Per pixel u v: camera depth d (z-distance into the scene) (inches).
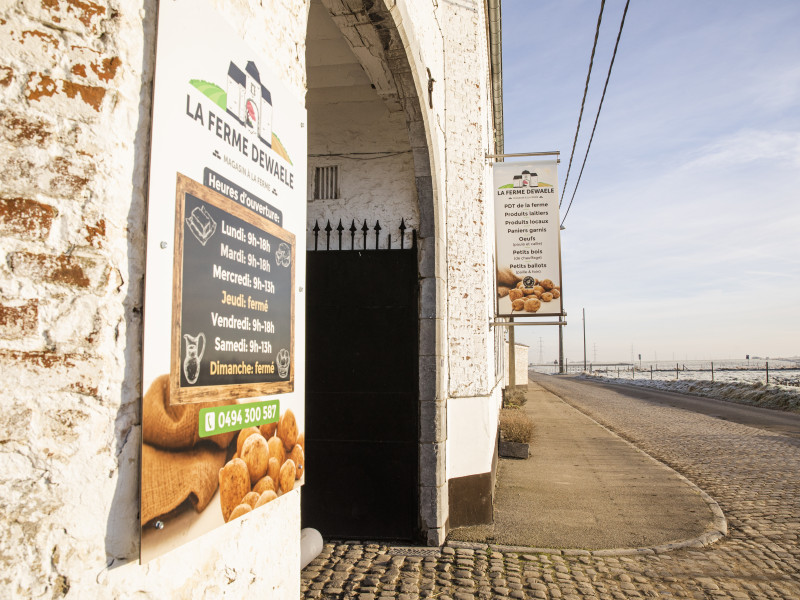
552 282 313.4
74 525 55.6
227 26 79.0
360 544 231.3
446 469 245.0
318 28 207.2
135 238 62.9
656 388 1631.4
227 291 77.0
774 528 263.3
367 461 241.6
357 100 261.4
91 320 58.3
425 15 228.4
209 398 72.7
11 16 55.7
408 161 256.8
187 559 69.7
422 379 236.7
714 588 192.1
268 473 87.0
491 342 332.8
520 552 222.7
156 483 63.1
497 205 320.5
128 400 61.2
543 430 630.5
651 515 277.9
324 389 246.2
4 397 52.0
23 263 54.5
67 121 58.1
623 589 189.0
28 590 51.9
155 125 64.7
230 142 78.8
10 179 54.4
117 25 61.9
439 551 222.8
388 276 248.2
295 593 99.5
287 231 95.4
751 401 1050.7
